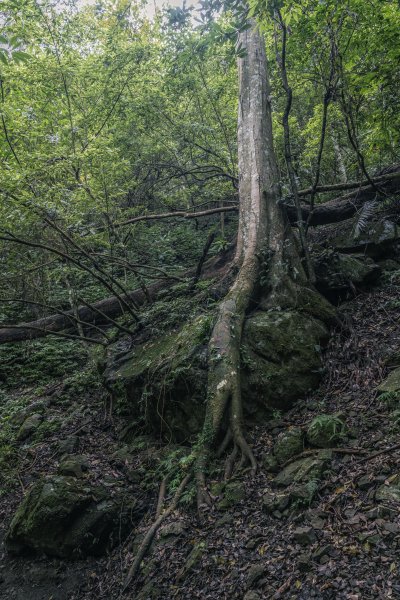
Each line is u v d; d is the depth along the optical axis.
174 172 12.12
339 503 3.71
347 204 8.20
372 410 4.68
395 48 6.82
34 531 4.90
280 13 5.93
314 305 6.30
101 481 5.37
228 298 6.30
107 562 4.64
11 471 6.43
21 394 8.64
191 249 11.64
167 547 4.22
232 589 3.44
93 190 8.12
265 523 3.95
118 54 10.31
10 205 6.71
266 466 4.61
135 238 11.03
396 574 2.90
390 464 3.82
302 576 3.22
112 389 6.86
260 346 5.75
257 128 7.82
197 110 11.73
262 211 7.17
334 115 9.64
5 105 8.01
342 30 6.83
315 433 4.57
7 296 10.05
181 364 5.77
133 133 11.12
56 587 4.61
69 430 7.04
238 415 5.16
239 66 8.52
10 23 8.95
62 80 9.80
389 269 7.13
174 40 9.55
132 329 8.16
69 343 9.92
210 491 4.64
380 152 8.74
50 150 8.59
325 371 5.68
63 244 7.90
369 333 5.89
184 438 5.70
